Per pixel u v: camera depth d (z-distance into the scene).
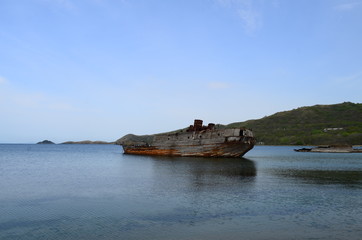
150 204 21.08
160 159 71.19
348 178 34.56
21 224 16.91
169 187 28.16
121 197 23.78
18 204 21.88
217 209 19.36
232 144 67.88
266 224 16.05
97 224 16.59
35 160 75.38
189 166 50.78
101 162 65.94
